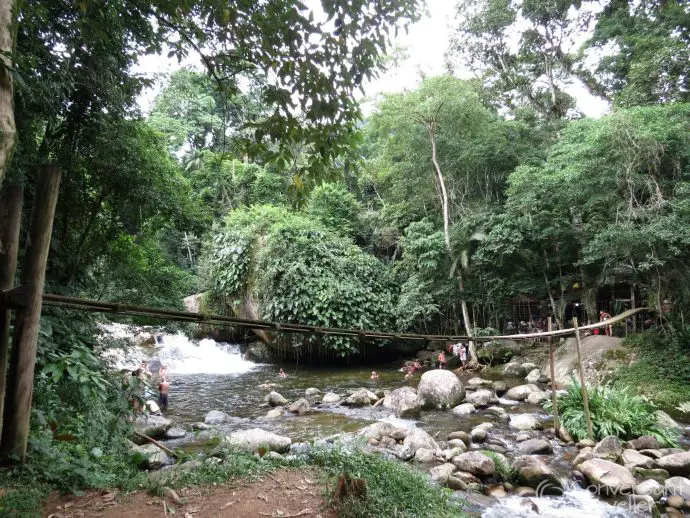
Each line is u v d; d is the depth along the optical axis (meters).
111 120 6.69
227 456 3.85
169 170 8.40
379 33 3.46
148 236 8.82
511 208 14.18
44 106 4.96
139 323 9.00
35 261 2.96
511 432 8.34
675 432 7.71
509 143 17.11
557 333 7.45
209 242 19.58
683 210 9.71
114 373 5.57
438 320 17.72
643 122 10.23
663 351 11.08
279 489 3.25
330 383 13.94
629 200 10.56
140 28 5.82
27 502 2.71
